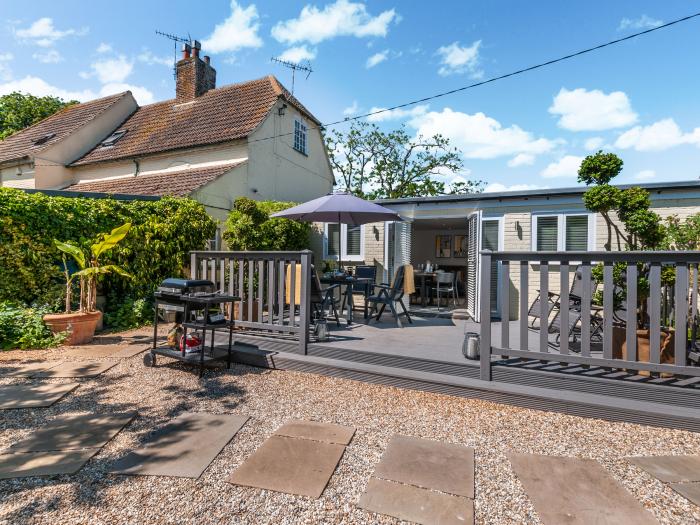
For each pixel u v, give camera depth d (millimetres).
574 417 3074
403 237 8086
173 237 7652
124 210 7070
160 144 12562
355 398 3455
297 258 4348
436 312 7957
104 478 2193
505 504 2018
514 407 3262
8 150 14719
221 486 2131
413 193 23172
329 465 2354
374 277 8242
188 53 14344
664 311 4543
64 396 3443
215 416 3049
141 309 6746
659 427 2871
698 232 5957
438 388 3539
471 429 2877
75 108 16109
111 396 3467
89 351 4910
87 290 5797
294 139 13766
